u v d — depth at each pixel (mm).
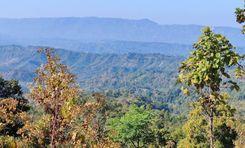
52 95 12984
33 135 13070
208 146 45344
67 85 13055
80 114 13109
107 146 16266
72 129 13227
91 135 13602
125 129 60250
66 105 12930
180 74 13375
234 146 70625
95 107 13516
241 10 11789
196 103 14594
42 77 13062
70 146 13453
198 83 13109
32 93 12984
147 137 64062
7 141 22516
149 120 63562
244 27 11852
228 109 14727
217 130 55844
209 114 14766
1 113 14398
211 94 13820
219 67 12898
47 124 13133
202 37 13164
